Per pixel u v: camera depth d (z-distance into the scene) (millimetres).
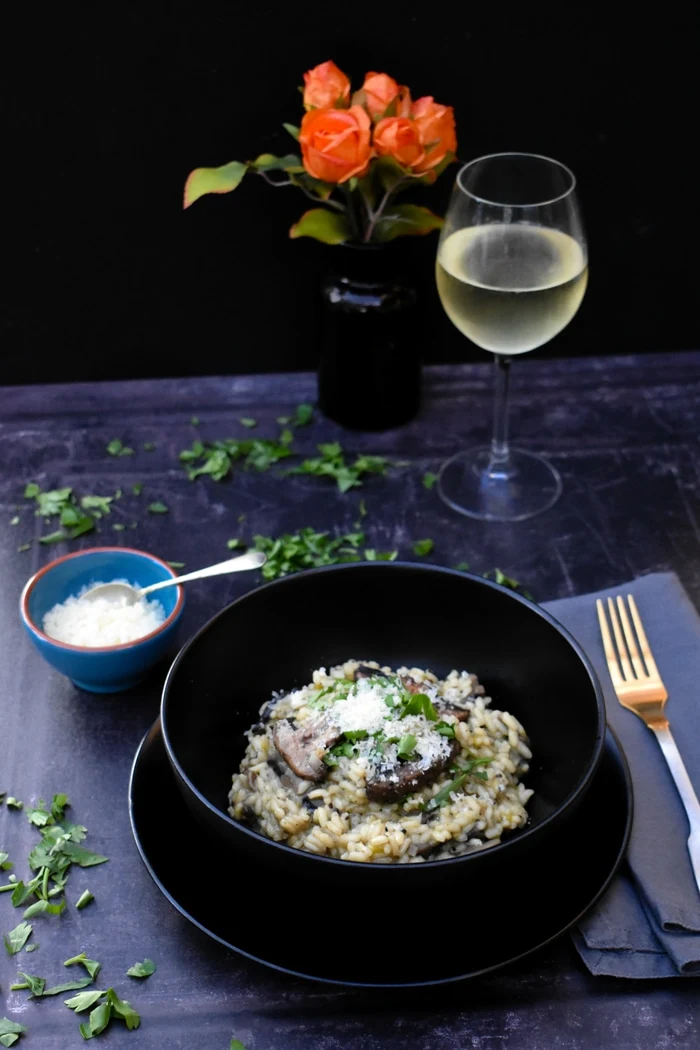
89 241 1131
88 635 912
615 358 1194
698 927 783
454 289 960
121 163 1100
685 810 832
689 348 1204
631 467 1085
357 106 1016
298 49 1066
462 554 1016
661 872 804
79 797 874
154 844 804
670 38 1066
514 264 961
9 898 833
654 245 1155
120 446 1109
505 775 836
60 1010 789
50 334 1174
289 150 1107
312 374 1189
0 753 897
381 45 1068
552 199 1001
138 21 1046
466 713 850
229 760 864
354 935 770
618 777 829
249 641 879
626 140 1109
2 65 1056
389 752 818
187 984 796
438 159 1002
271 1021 784
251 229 1126
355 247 1039
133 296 1157
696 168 1121
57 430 1131
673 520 1040
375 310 1054
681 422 1125
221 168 1021
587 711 824
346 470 1075
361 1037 777
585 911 775
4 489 1073
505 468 1079
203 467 1087
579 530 1033
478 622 889
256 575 1001
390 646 907
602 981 794
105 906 827
